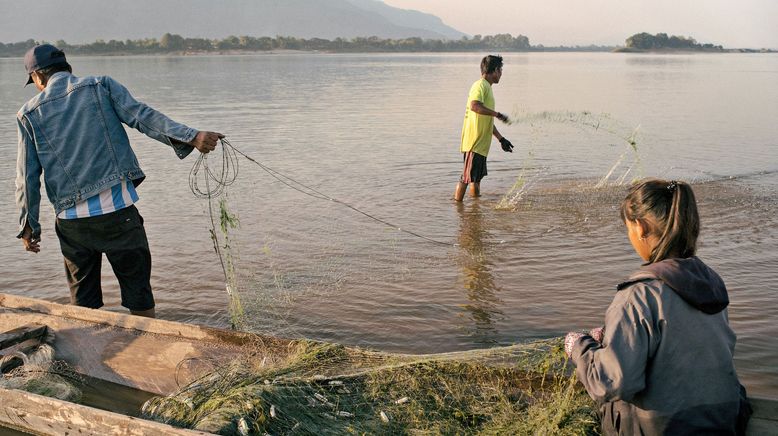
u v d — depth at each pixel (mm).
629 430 2844
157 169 11945
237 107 23906
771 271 6383
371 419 3596
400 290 6141
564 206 9023
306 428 3463
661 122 17734
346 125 18188
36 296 6258
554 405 3426
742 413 2988
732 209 8656
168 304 5961
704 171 11156
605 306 5703
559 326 5336
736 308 5539
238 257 7145
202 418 3533
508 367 3844
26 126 4723
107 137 4852
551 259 6906
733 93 27953
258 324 5480
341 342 5160
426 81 41594
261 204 9359
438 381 3857
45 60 4895
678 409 2678
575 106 22422
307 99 27500
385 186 10477
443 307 5754
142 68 70125
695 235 2725
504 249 7254
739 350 4812
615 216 8508
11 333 4742
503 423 3490
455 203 9336
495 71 8938
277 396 3633
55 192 4855
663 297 2641
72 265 5102
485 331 5277
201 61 104312
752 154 12711
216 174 11430
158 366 4539
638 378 2619
